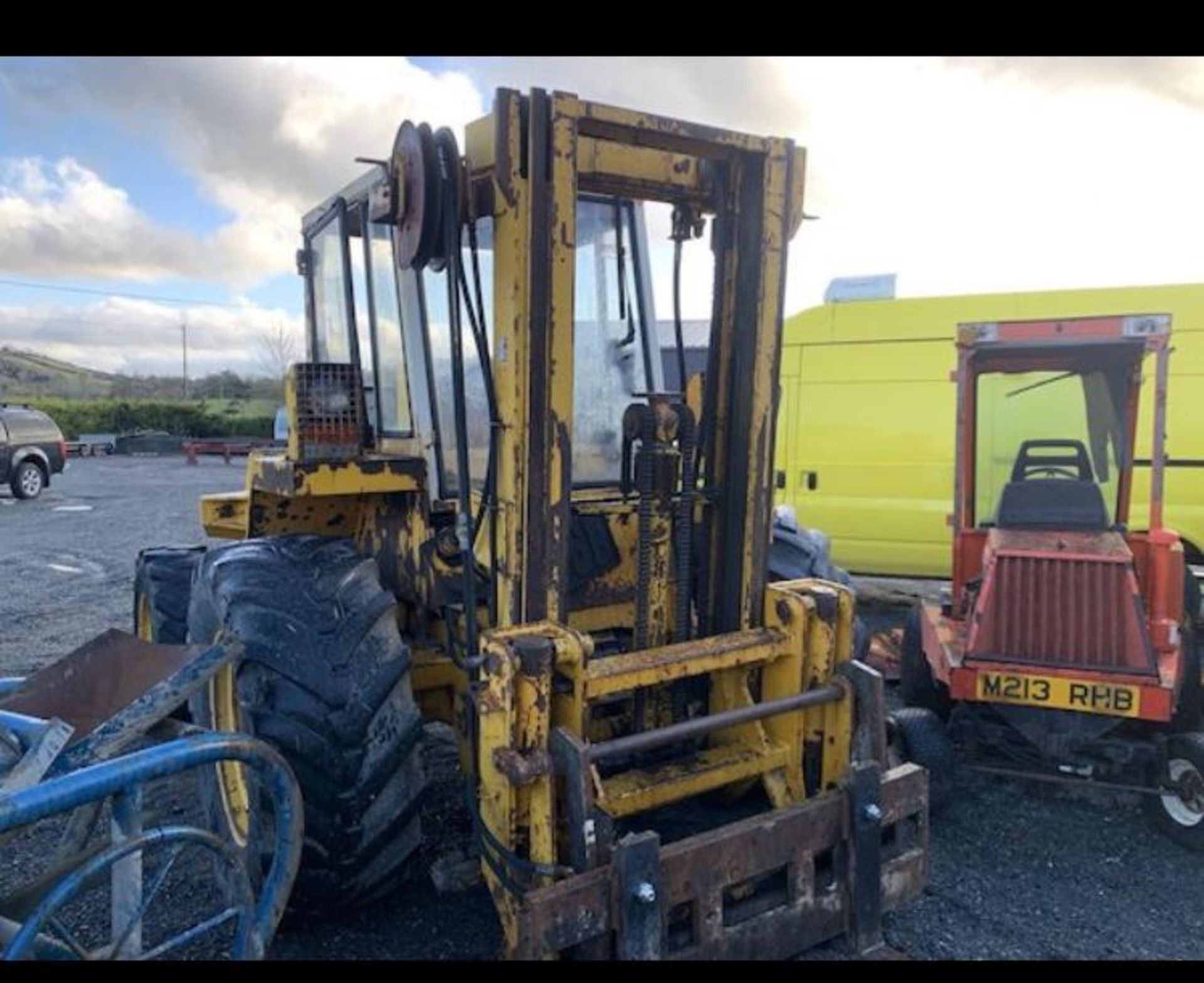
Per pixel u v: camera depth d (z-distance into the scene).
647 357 3.43
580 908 2.06
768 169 2.64
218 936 2.70
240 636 2.53
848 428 7.16
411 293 3.06
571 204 2.35
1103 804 3.79
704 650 2.56
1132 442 4.59
